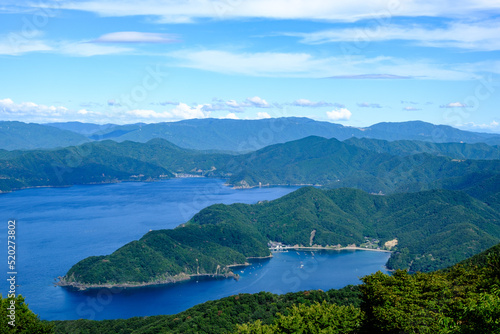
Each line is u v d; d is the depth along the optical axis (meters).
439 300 60.66
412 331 54.59
